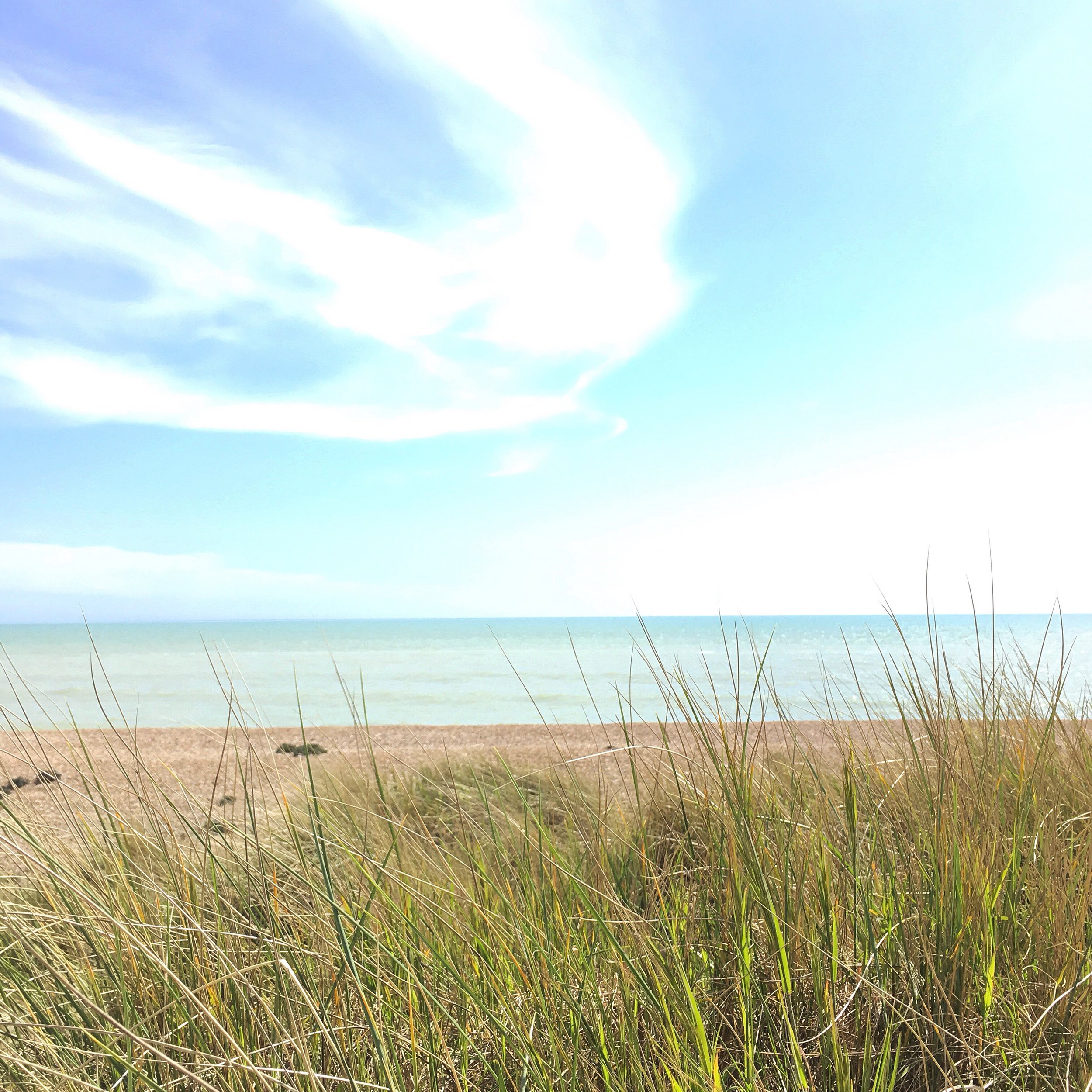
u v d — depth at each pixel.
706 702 2.08
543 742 7.68
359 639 57.56
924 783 1.90
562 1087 1.21
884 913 1.54
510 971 1.49
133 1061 1.20
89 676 21.34
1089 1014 1.25
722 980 1.46
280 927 1.56
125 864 1.73
